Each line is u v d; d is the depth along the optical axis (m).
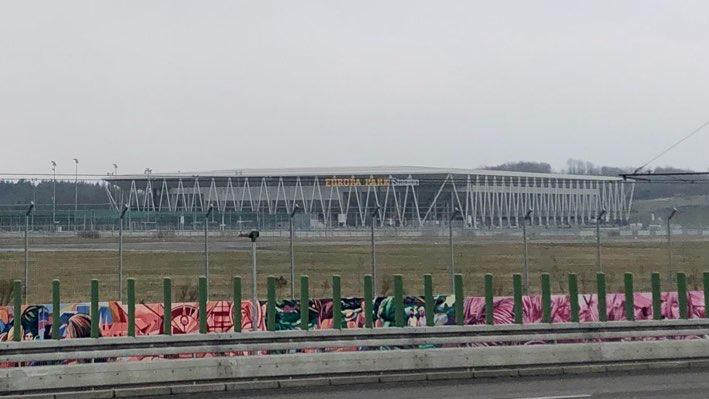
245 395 13.50
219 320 18.62
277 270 34.38
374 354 15.14
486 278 17.36
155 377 13.98
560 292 27.23
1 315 17.30
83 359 14.61
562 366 16.09
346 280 31.14
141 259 37.91
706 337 18.41
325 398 13.16
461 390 13.94
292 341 15.71
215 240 37.62
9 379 13.29
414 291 27.58
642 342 16.81
